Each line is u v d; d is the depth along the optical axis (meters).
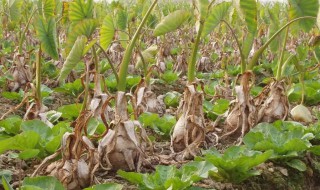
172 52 6.70
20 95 3.77
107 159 2.50
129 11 6.65
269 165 2.68
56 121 3.24
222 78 5.02
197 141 2.75
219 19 2.73
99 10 5.44
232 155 2.54
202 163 2.35
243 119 3.01
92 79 4.27
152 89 4.74
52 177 2.12
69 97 4.14
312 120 3.72
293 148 2.69
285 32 3.44
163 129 3.09
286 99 3.33
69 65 2.28
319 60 3.69
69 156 2.29
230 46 7.22
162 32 2.59
